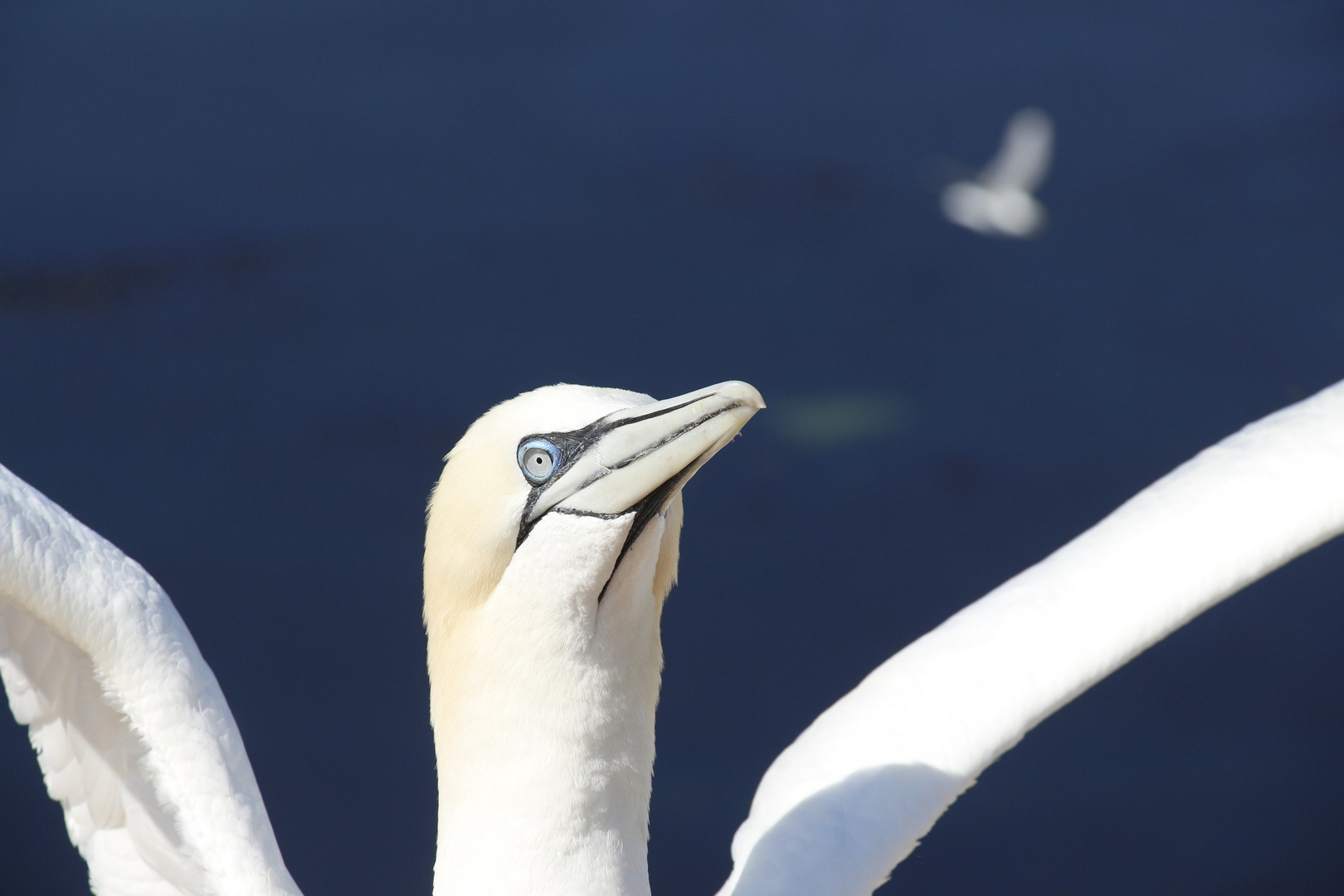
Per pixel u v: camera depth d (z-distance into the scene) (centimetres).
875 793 718
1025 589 795
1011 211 2855
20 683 613
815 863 688
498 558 556
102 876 663
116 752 628
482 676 555
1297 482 771
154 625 603
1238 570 759
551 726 548
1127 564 777
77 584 579
